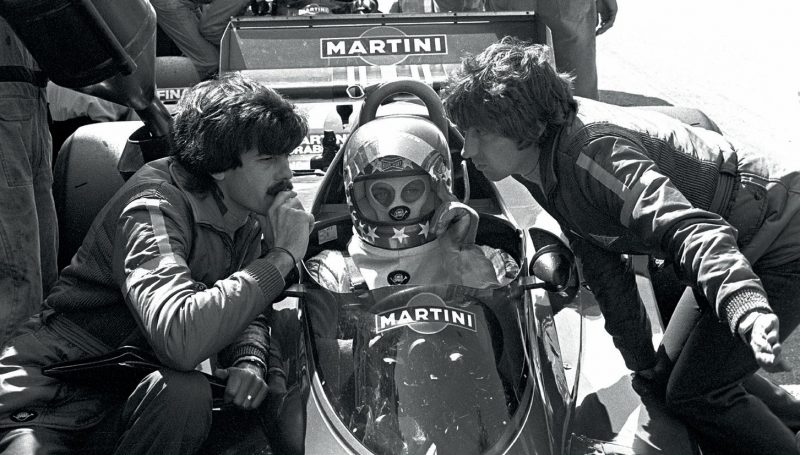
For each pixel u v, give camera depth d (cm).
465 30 474
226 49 462
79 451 261
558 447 257
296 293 278
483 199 348
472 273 292
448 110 267
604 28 630
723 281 223
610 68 786
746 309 218
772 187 269
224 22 627
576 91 571
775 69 762
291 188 280
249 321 254
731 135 623
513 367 265
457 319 263
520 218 371
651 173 242
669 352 295
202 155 265
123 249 259
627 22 931
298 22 471
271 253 263
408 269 290
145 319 246
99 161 402
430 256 292
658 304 374
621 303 290
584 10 547
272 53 463
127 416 249
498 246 321
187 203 271
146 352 249
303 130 274
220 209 277
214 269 278
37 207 358
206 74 649
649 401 291
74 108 531
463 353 257
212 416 262
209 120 262
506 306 276
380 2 895
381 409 248
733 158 273
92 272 269
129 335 273
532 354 276
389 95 327
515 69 253
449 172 290
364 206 287
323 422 253
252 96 264
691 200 265
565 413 272
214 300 247
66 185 401
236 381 258
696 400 276
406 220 285
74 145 411
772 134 623
